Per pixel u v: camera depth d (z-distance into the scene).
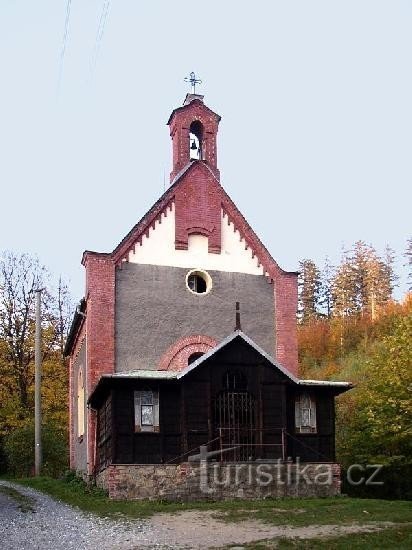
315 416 27.30
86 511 21.86
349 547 15.70
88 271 29.95
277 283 32.62
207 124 35.00
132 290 30.41
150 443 25.28
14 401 50.19
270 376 26.36
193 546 15.98
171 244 31.55
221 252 32.28
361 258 96.12
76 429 36.16
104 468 26.20
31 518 20.55
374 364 32.31
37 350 42.19
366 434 31.73
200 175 32.78
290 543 16.16
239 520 19.78
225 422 25.67
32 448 42.19
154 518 20.20
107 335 29.52
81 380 33.84
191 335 30.72
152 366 29.84
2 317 51.62
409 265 96.25
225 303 31.67
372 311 85.19
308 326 86.44
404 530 17.62
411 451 30.61
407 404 28.61
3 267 52.56
